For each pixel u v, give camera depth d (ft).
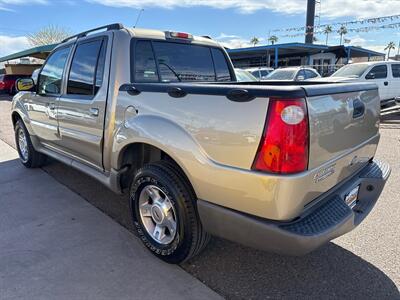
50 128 13.56
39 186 14.40
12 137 25.43
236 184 6.68
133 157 9.86
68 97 11.84
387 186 14.06
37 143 15.62
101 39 10.40
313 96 6.41
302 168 6.26
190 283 7.99
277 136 6.07
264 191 6.32
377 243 9.64
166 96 7.91
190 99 7.33
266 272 8.42
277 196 6.22
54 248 9.47
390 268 8.50
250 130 6.36
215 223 7.32
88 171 11.48
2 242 9.80
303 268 8.55
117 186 9.89
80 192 13.69
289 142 6.07
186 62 11.41
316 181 6.75
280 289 7.79
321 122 6.61
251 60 115.14
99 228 10.66
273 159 6.15
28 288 7.77
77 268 8.54
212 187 7.12
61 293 7.61
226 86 6.84
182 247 8.20
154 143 8.07
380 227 10.55
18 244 9.68
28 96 15.20
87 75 10.89
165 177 8.08
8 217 11.44
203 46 12.07
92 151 10.95
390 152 19.94
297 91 6.12
